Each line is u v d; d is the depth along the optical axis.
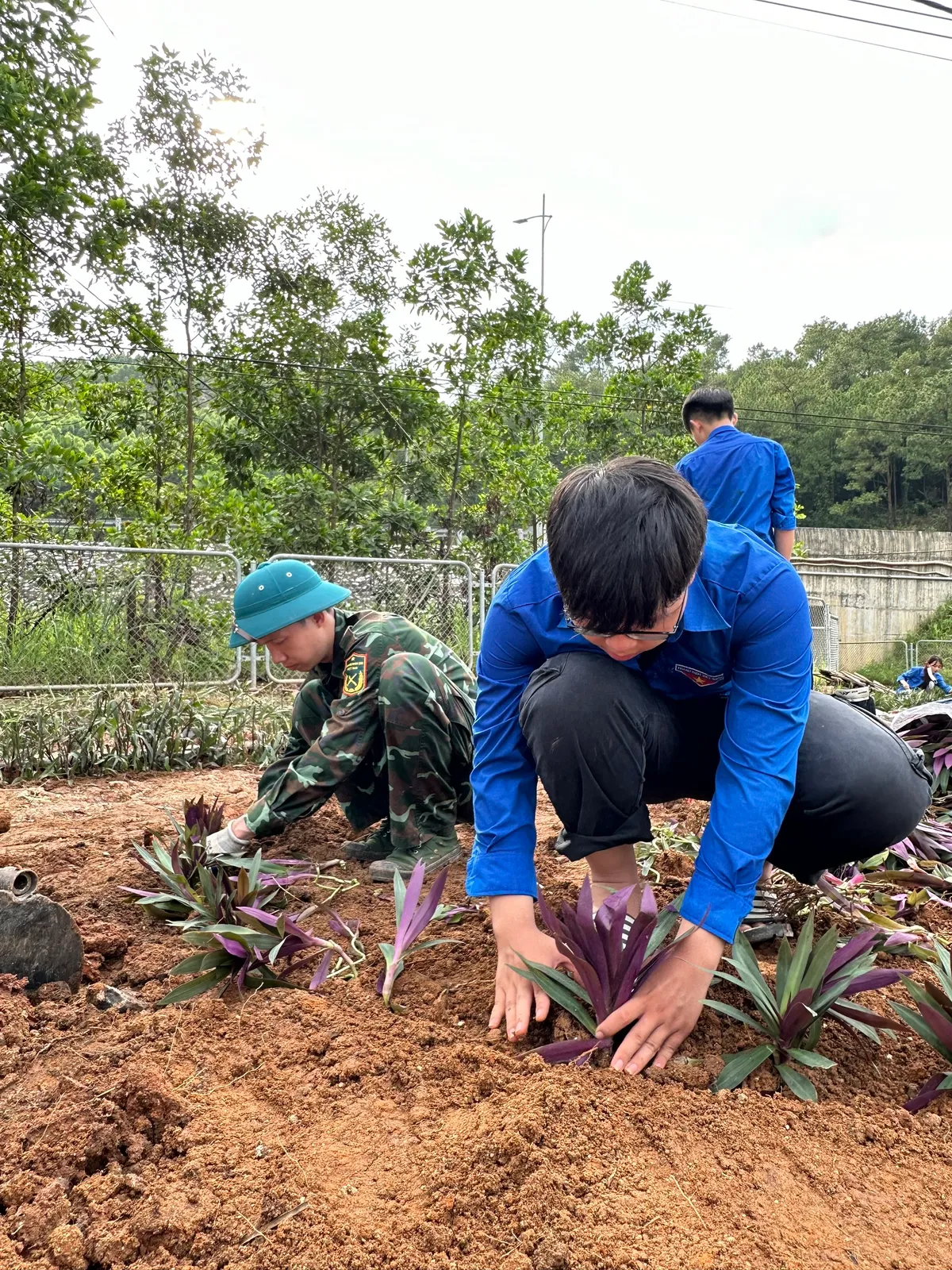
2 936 1.91
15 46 7.55
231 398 10.27
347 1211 1.28
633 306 14.70
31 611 7.57
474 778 1.97
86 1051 1.69
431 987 2.00
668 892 2.52
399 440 10.94
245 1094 1.59
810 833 1.98
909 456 56.75
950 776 3.51
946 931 2.41
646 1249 1.18
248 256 9.83
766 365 70.56
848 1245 1.21
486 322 10.93
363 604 9.30
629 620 1.44
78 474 9.62
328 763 2.63
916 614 28.05
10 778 4.58
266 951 2.04
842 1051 1.74
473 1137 1.40
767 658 1.72
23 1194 1.31
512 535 12.50
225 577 8.31
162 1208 1.29
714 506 3.78
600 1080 1.53
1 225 7.79
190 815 2.62
